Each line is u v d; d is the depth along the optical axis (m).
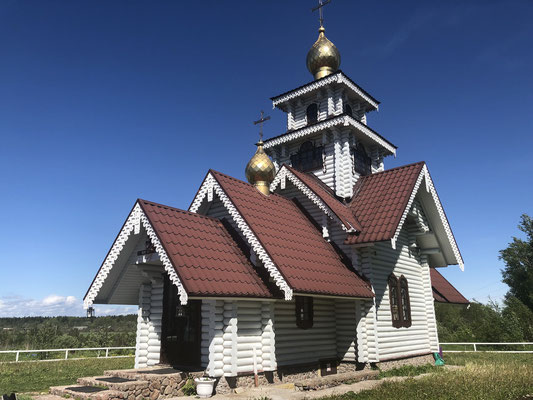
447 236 19.70
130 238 13.07
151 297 14.32
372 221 16.03
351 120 18.97
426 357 18.84
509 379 12.81
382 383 12.59
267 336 12.32
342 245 16.11
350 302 15.62
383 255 17.14
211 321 11.59
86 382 11.28
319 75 22.08
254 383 11.80
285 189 18.55
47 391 12.52
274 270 11.99
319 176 19.77
